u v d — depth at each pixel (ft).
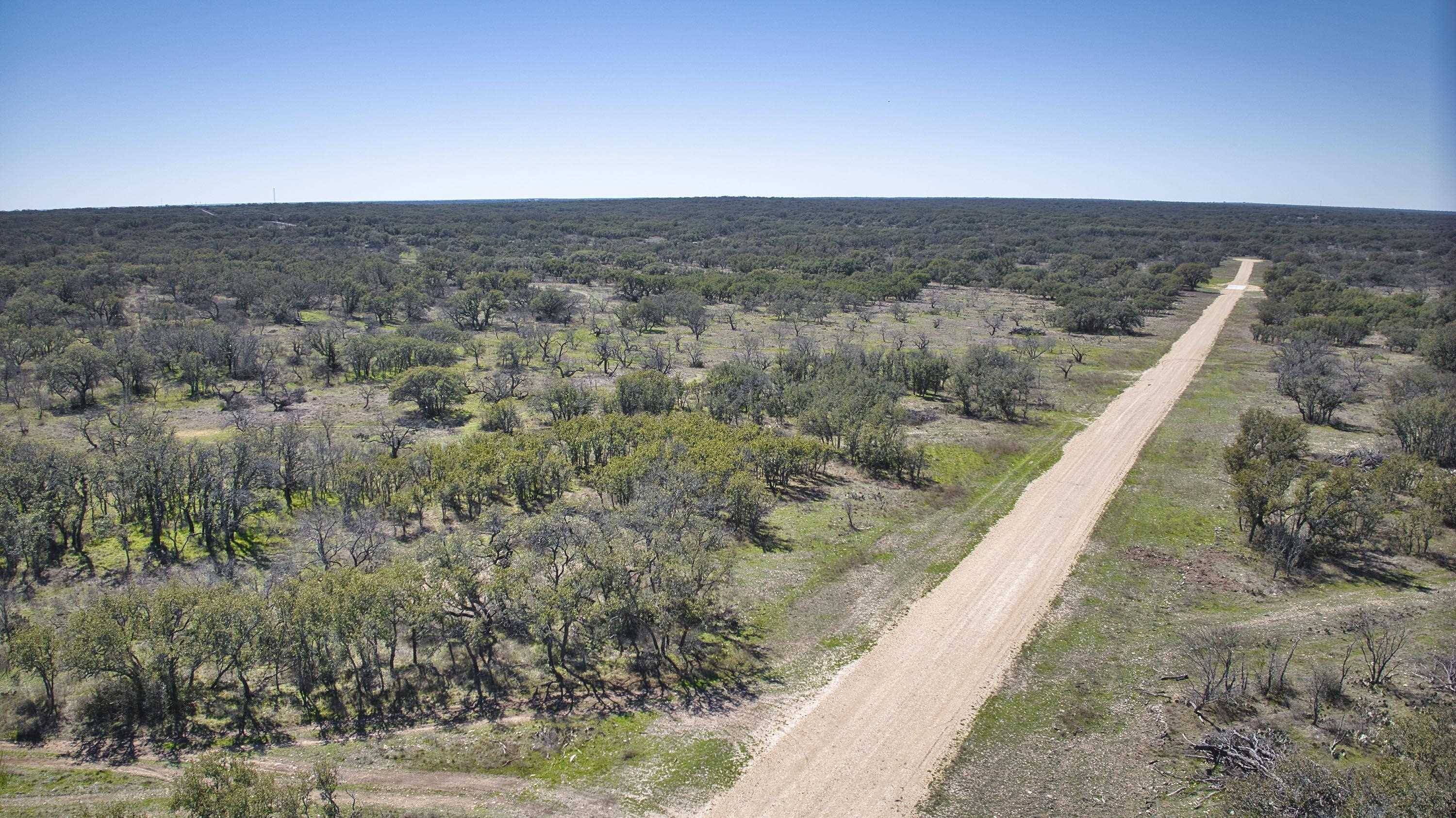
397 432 279.49
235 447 217.77
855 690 144.25
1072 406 334.65
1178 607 172.55
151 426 237.25
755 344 424.46
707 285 633.20
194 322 425.28
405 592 147.64
